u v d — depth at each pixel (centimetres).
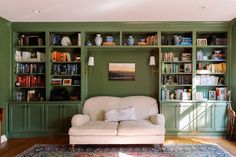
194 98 541
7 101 526
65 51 576
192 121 526
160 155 396
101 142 434
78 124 457
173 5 410
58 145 463
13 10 441
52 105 529
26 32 561
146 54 576
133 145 459
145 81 577
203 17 491
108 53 579
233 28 523
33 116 528
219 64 547
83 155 401
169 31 541
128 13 461
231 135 496
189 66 550
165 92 549
